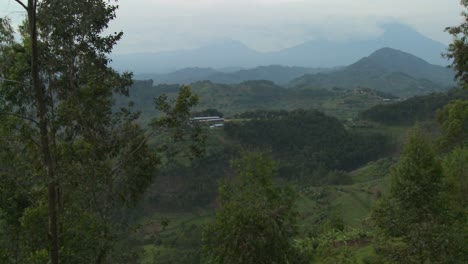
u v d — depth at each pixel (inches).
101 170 370.9
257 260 333.1
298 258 371.6
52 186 328.2
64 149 356.8
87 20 344.5
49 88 353.4
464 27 563.2
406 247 342.3
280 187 370.9
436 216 346.6
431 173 355.6
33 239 347.9
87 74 368.2
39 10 330.0
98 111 375.6
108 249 360.2
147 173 404.8
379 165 2753.4
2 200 358.9
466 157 497.4
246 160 366.0
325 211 1892.2
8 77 340.8
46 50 343.9
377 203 375.2
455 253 325.1
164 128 389.4
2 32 336.5
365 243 607.5
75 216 349.7
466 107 879.1
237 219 335.3
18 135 348.8
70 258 337.1
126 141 394.0
